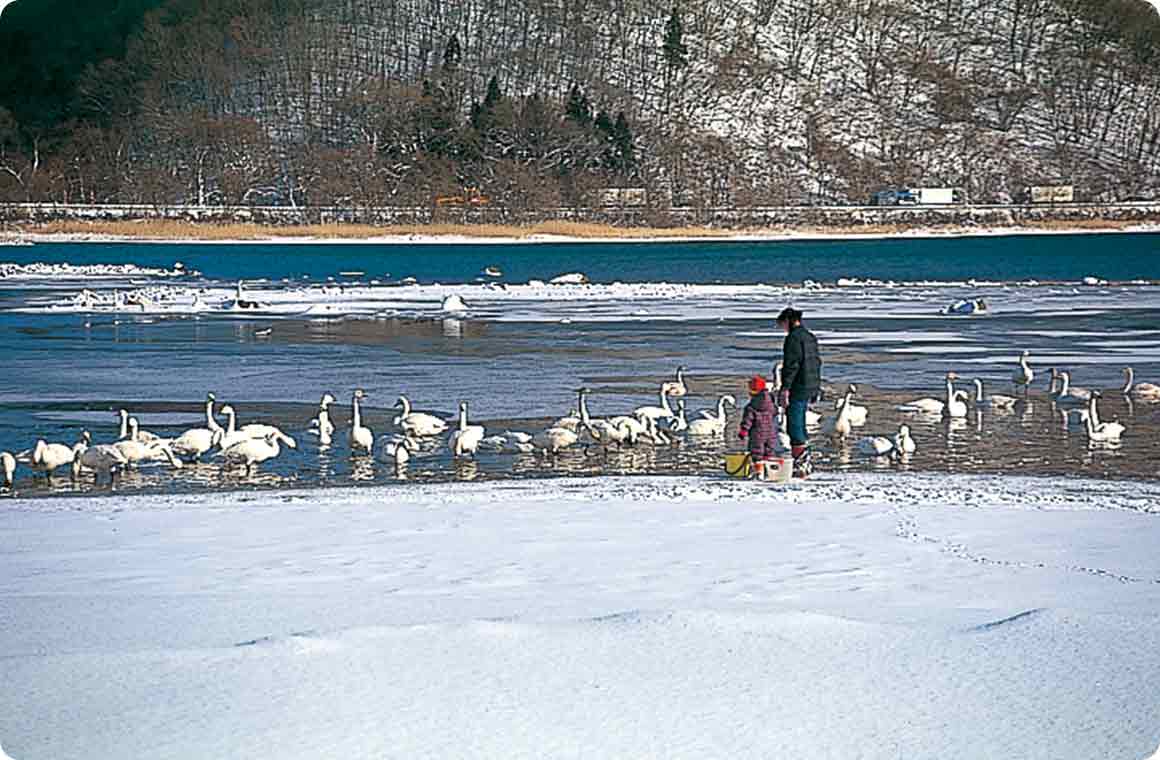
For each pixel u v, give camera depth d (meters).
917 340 36.69
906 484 16.39
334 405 24.64
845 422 20.89
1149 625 8.70
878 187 172.75
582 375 28.95
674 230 145.38
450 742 6.77
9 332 39.41
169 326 41.31
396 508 14.47
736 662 7.97
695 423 21.16
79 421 22.80
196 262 96.50
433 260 100.12
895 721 6.97
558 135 153.38
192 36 158.88
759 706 7.30
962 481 16.69
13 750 6.64
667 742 6.73
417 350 34.12
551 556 11.88
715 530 13.10
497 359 32.06
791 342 17.03
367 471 18.11
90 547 12.44
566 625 8.71
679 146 164.88
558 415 23.38
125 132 148.12
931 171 176.75
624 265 92.00
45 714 7.08
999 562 11.55
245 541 12.67
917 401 24.06
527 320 43.34
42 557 11.97
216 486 17.00
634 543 12.46
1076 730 6.96
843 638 8.41
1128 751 6.62
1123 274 77.31
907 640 8.38
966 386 27.12
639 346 35.09
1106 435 20.44
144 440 18.97
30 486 17.03
